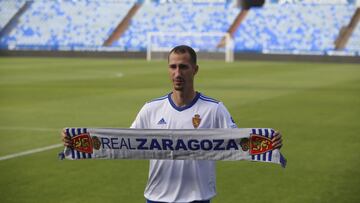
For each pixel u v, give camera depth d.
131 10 54.25
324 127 13.03
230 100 18.27
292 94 20.30
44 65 37.56
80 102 17.78
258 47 48.97
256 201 7.10
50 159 9.49
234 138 4.26
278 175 8.48
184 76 4.17
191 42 50.28
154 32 51.31
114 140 4.43
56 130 12.53
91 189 7.62
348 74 30.58
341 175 8.47
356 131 12.50
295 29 49.50
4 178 8.18
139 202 7.02
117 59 47.16
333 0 51.19
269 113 15.23
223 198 7.25
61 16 54.12
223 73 30.95
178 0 54.47
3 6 54.41
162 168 4.34
